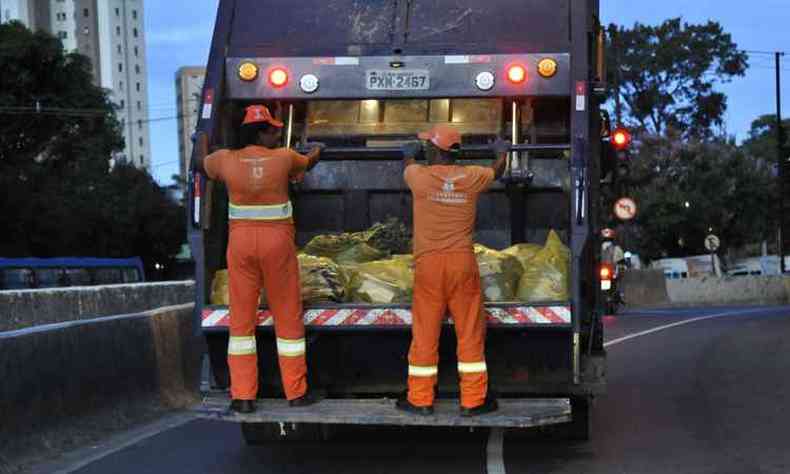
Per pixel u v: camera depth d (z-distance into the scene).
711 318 23.23
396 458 7.95
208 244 7.21
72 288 16.53
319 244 7.93
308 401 6.95
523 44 7.86
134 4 159.75
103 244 50.09
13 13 139.38
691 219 52.28
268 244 6.75
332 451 8.23
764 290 39.12
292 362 6.86
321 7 8.16
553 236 7.64
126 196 54.56
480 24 8.00
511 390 7.18
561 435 8.38
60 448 8.30
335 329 6.95
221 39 8.02
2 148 43.41
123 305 17.95
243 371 6.78
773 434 8.84
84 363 9.03
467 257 6.69
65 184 45.41
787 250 62.25
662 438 8.71
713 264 44.00
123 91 157.75
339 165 8.66
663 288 35.97
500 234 8.48
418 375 6.68
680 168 53.31
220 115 7.83
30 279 29.39
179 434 9.12
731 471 7.47
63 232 45.19
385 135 8.55
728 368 13.30
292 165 6.89
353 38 8.02
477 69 7.86
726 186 52.84
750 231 56.16
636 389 11.61
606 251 24.84
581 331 7.12
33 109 42.16
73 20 152.25
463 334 6.69
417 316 6.73
